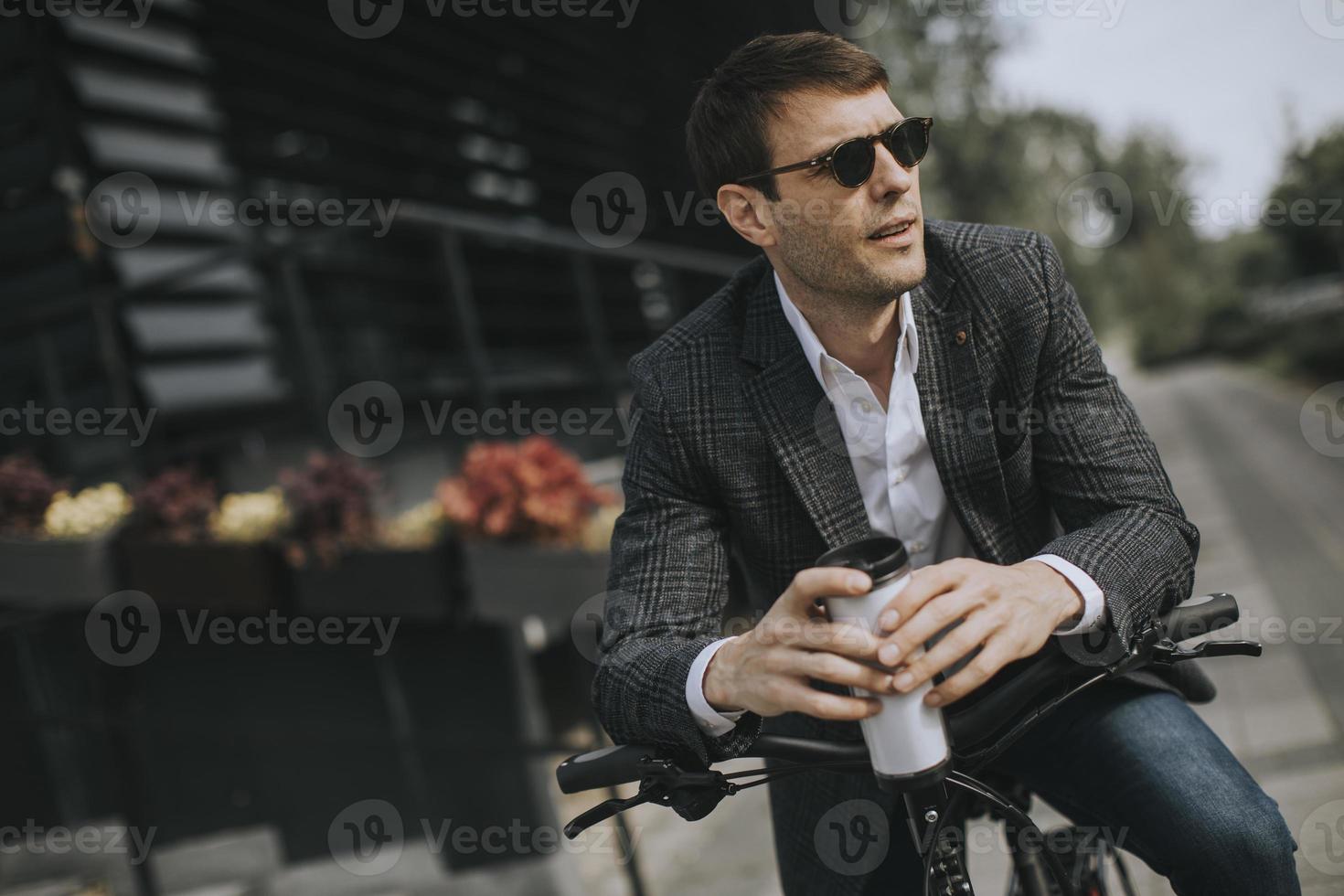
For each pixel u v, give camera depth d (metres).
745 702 1.03
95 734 3.57
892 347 1.32
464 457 3.74
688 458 1.32
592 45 8.95
